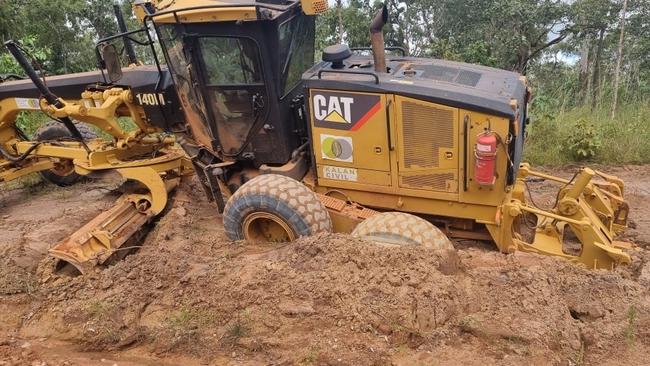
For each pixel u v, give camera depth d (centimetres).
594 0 1839
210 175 571
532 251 489
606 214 523
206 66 529
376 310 385
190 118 591
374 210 537
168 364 382
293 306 402
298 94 573
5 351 405
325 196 533
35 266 541
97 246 534
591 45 2114
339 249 443
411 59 575
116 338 407
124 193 655
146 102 624
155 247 541
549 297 399
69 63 1836
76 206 722
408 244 450
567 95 1274
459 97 462
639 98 1386
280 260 453
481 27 1886
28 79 705
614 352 356
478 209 494
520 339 361
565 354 354
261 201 499
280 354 371
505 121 455
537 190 724
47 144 695
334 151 517
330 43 1628
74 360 394
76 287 470
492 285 414
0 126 715
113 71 587
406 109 478
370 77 498
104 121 625
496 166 469
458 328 376
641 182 750
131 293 446
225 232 545
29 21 1741
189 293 437
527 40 1883
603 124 924
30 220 681
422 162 492
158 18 516
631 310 381
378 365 352
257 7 479
